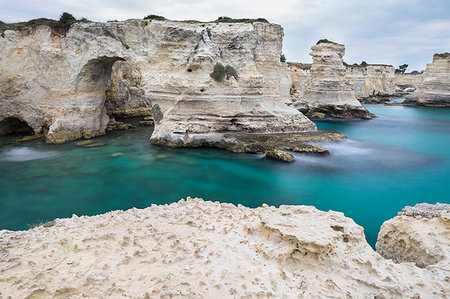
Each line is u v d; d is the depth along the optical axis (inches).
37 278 223.8
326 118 1772.9
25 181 725.3
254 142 1010.1
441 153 1036.5
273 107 1193.4
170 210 355.6
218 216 333.4
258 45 1161.4
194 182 734.5
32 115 1130.7
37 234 295.3
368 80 2938.0
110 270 241.0
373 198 659.4
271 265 245.8
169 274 234.2
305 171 821.9
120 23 1049.5
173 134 1022.4
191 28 1047.6
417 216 347.9
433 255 279.1
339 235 258.5
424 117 1872.5
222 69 1041.5
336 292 219.5
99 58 1088.8
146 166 848.9
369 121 1708.9
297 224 275.3
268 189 696.4
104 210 578.9
